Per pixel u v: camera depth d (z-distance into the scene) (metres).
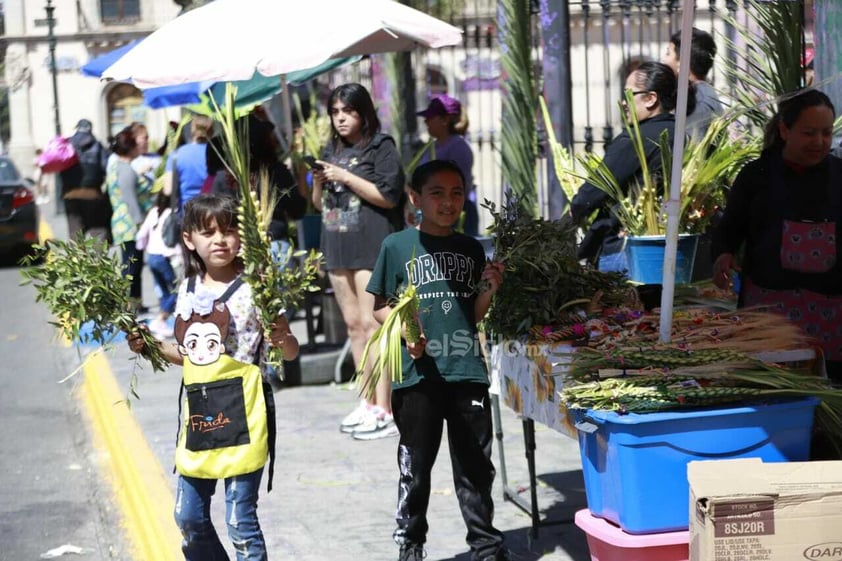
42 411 8.96
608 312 4.79
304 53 5.76
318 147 10.90
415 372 4.59
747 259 5.04
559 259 4.88
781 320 4.40
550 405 4.57
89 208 13.71
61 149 13.45
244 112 7.60
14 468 7.36
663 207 5.43
